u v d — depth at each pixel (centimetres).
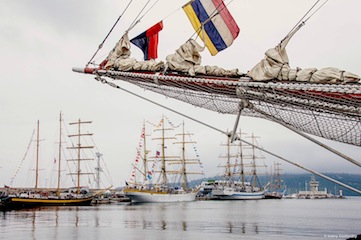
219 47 1384
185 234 3116
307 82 949
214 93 1156
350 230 3503
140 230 3412
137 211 6800
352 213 6669
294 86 939
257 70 1037
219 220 4694
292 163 1113
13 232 3222
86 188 11388
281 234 3138
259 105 1091
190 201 12381
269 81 1015
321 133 1018
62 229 3484
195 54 1224
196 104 1250
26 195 8744
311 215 5956
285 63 1021
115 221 4459
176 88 1242
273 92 1002
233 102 1150
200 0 1367
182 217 5238
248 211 7094
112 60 1396
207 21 1353
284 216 5597
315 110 989
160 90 1295
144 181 12125
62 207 8481
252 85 1023
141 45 1549
